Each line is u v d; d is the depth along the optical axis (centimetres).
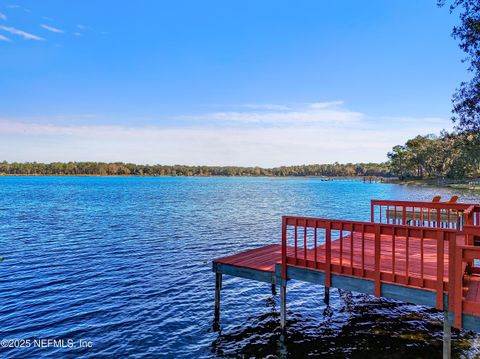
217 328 823
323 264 690
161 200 4750
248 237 1978
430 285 564
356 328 810
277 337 776
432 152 9281
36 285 1120
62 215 3014
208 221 2647
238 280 1181
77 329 812
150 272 1274
